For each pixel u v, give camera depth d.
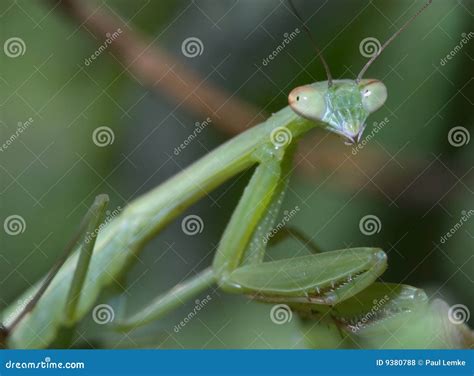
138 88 0.16
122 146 0.16
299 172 0.16
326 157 0.16
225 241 0.15
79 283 0.15
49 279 0.14
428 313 0.15
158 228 0.15
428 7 0.15
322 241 0.15
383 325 0.15
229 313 0.15
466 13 0.15
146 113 0.16
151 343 0.15
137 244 0.15
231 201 0.16
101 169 0.16
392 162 0.15
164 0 0.15
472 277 0.15
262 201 0.15
